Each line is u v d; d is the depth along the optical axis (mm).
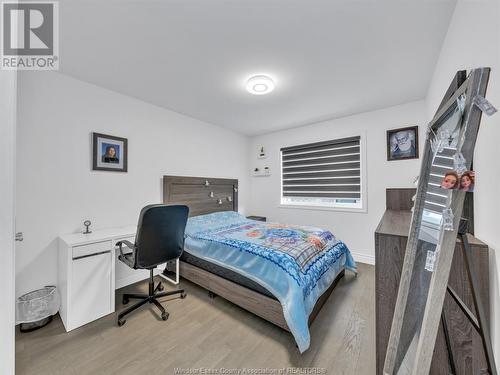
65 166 2064
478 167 1049
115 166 2416
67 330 1679
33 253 1873
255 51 1741
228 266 1989
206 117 3305
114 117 2428
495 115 865
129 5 1290
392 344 986
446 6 1319
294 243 2023
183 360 1400
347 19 1411
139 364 1368
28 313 1666
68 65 1919
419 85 2309
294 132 3854
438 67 1854
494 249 887
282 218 3977
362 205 3117
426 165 1065
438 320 681
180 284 2475
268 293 1726
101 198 2318
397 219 1828
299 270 1643
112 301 1931
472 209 1107
